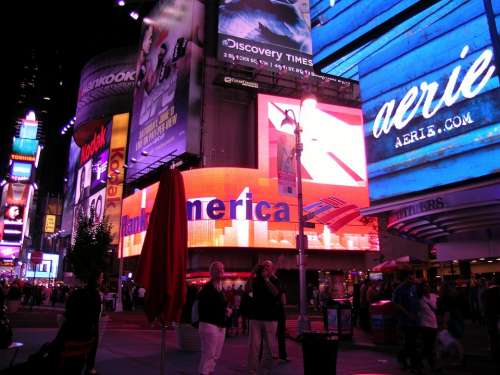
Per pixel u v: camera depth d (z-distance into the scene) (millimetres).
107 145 72625
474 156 18375
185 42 48875
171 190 6781
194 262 42625
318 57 22219
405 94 22172
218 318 7398
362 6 20047
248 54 47719
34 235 142125
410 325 9383
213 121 46938
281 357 10461
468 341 13766
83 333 6336
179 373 8875
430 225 21922
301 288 16547
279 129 46062
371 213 22188
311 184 45875
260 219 42344
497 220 19703
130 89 73188
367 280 18891
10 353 10711
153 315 6219
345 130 49219
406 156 21688
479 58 18672
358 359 11016
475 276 27750
